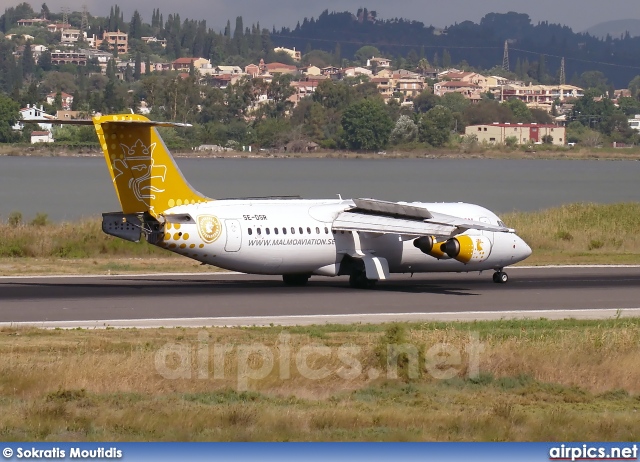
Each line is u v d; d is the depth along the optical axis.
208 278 135.88
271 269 124.44
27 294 115.50
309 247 124.81
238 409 63.19
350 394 70.50
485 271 151.12
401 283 135.88
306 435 60.09
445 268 134.12
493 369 77.94
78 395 66.69
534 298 122.69
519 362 79.12
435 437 60.56
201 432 60.47
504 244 135.12
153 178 118.44
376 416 63.69
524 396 72.06
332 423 62.09
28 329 91.75
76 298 113.00
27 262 148.12
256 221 122.69
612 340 86.94
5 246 157.50
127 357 77.38
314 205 128.88
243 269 123.81
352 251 127.88
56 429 60.47
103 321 98.75
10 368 71.69
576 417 65.00
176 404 65.31
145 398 67.06
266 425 61.59
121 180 116.81
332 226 126.44
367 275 125.62
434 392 71.94
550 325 100.25
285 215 124.94
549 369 78.12
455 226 125.00
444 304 116.31
